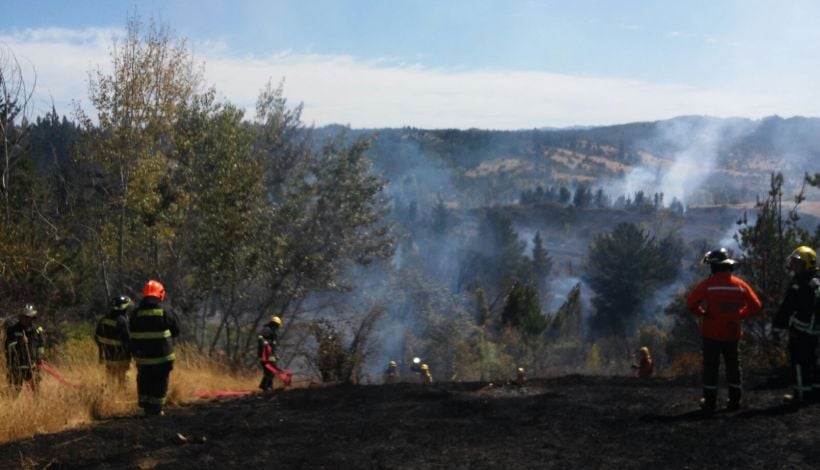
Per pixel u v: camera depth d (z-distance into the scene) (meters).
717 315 7.68
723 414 7.60
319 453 7.04
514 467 6.34
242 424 8.26
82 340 15.70
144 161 19.70
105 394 9.23
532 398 8.95
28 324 9.82
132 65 19.98
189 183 21.03
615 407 8.22
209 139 21.23
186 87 20.77
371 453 6.95
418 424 7.94
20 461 7.02
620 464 6.27
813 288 7.72
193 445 7.45
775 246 13.88
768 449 6.36
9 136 16.56
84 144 20.44
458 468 6.39
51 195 19.11
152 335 8.89
